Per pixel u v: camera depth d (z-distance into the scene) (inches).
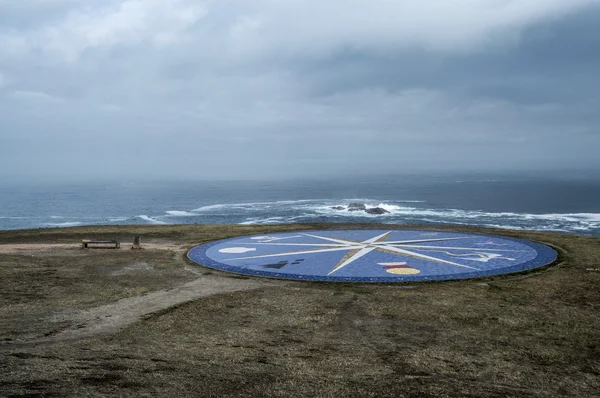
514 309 483.2
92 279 628.4
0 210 3954.2
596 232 1978.3
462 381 297.3
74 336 385.7
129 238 1026.7
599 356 355.9
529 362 340.8
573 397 277.4
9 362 298.2
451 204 3661.4
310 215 2807.6
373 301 517.3
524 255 776.3
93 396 236.7
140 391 249.8
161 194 6545.3
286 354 348.2
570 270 665.0
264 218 2714.1
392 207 3353.8
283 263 732.0
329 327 426.0
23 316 451.5
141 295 544.4
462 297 532.1
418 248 860.0
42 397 231.1
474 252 812.0
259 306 498.3
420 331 414.6
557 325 431.8
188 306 495.8
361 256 785.6
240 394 256.1
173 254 820.6
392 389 275.7
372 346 373.1
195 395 249.9
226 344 371.9
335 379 291.6
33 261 752.3
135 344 363.3
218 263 733.9
